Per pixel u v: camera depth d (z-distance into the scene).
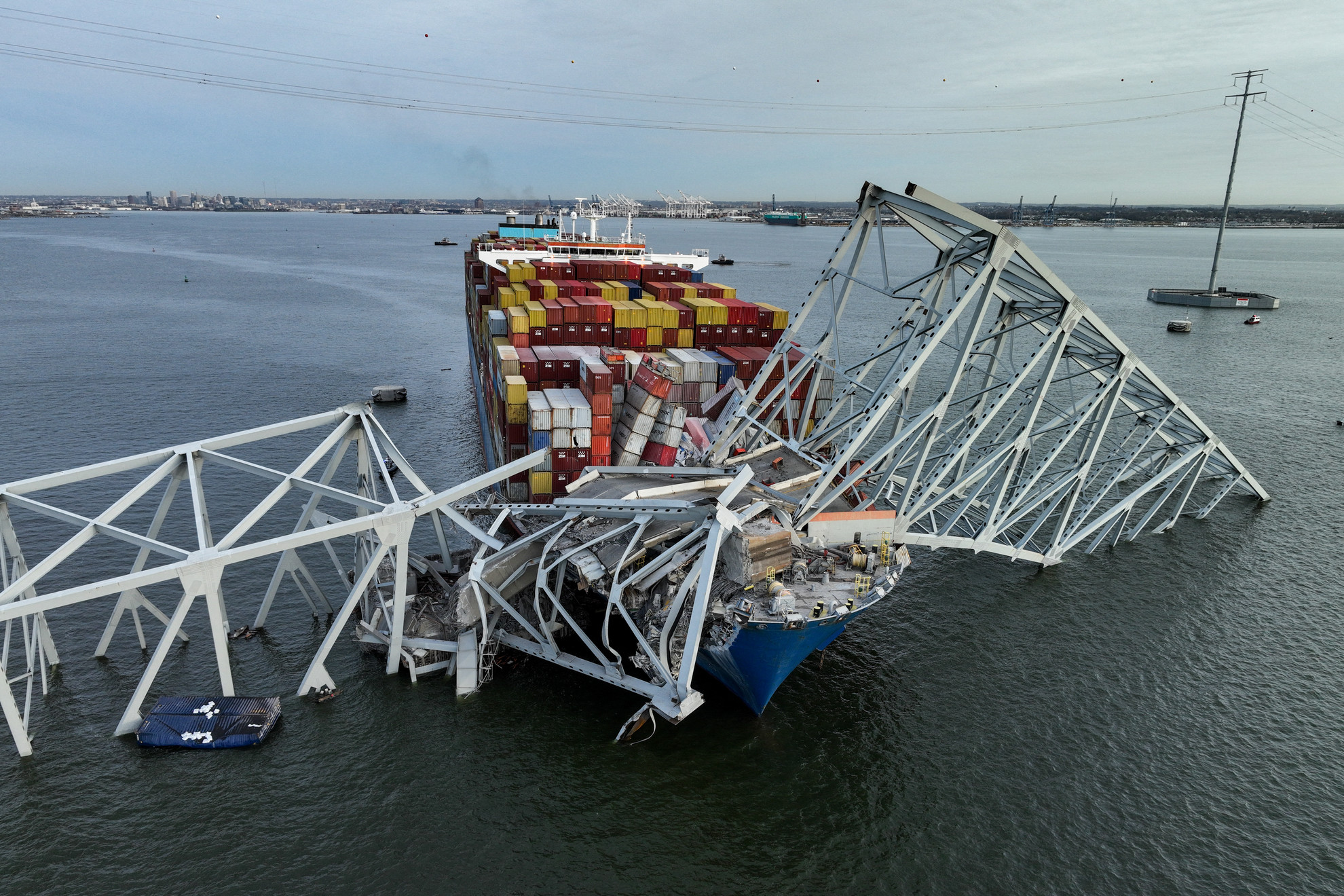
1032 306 44.88
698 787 30.59
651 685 32.81
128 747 31.83
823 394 56.19
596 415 47.94
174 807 28.92
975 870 27.27
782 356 46.56
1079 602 45.66
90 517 53.78
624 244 123.38
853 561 35.94
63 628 40.12
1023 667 39.09
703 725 34.12
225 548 33.50
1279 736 34.28
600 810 29.34
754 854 27.69
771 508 37.38
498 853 27.41
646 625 35.16
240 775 30.48
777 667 32.09
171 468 37.09
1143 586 47.66
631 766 31.55
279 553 48.56
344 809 29.06
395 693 35.53
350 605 34.44
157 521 38.41
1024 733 34.25
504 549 37.28
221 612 32.75
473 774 30.88
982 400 50.53
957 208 35.72
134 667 37.12
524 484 50.06
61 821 28.14
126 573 46.09
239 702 33.56
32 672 34.91
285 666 37.34
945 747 33.28
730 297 73.12
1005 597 46.09
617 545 36.62
